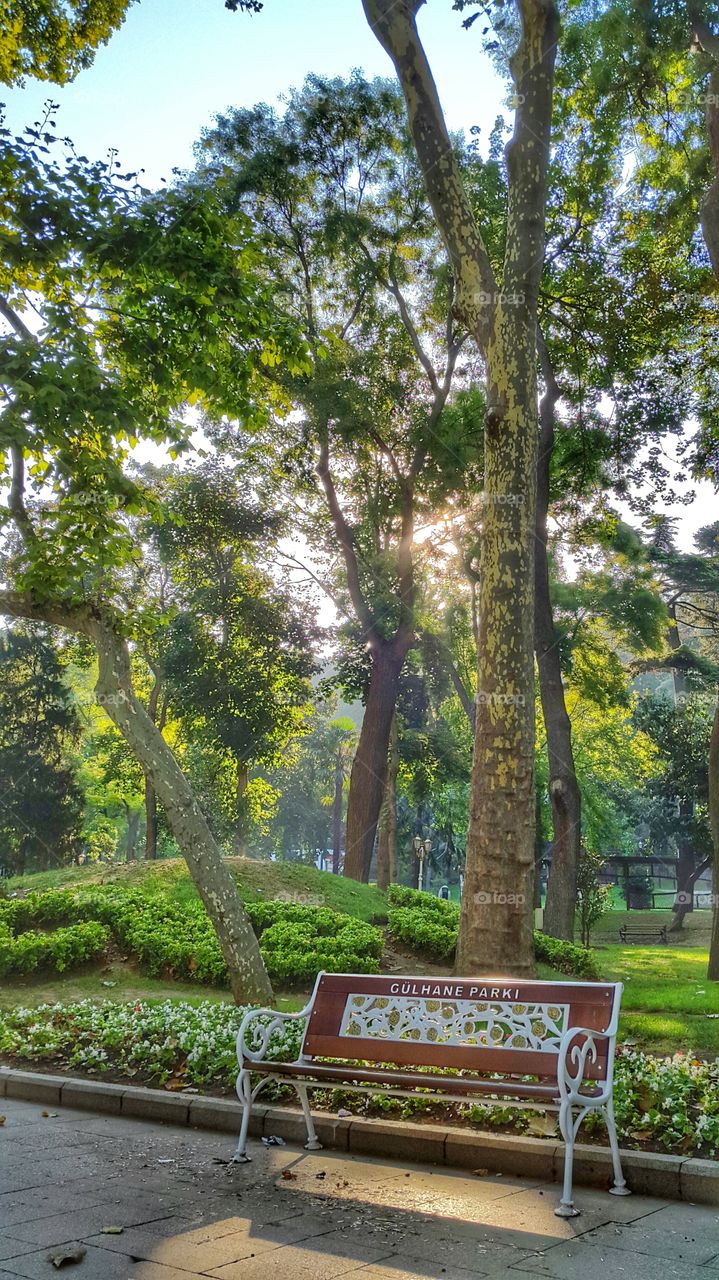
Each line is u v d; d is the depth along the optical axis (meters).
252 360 10.57
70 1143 5.71
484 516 8.72
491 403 8.79
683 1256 3.81
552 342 22.58
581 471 23.83
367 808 25.12
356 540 27.75
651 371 22.42
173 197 9.73
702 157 18.36
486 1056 5.02
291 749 43.22
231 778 35.12
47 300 10.58
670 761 43.19
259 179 22.84
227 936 9.31
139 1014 8.84
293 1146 5.66
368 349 23.55
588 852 33.22
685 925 44.47
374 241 23.86
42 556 9.33
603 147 19.34
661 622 28.05
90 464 9.47
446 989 5.44
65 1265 3.62
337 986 5.86
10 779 39.59
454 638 31.27
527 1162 5.00
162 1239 3.95
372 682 26.00
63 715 40.50
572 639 28.42
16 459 9.91
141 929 13.62
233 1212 4.36
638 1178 4.72
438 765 35.94
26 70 12.02
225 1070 6.85
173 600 31.09
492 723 8.21
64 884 18.25
